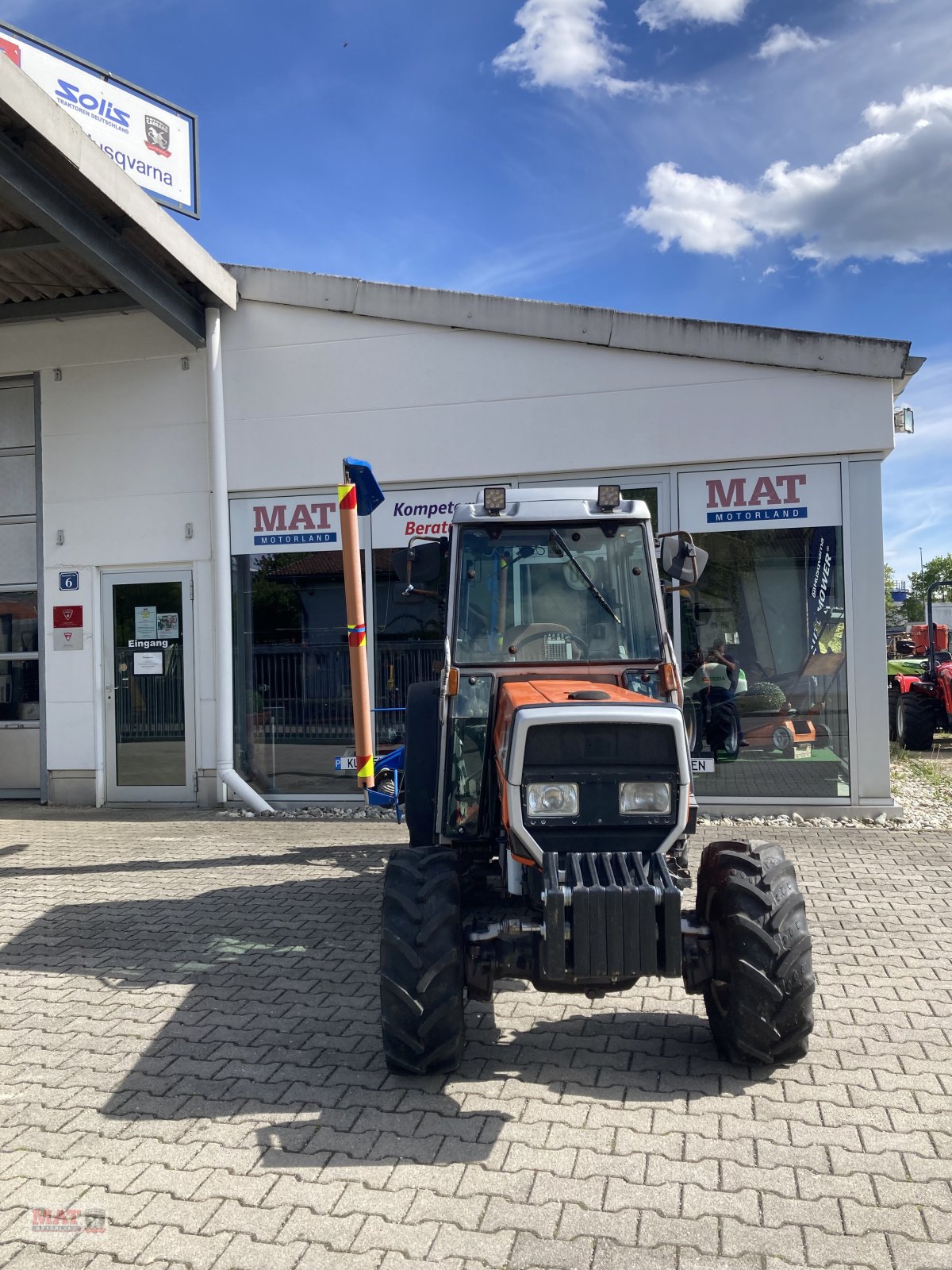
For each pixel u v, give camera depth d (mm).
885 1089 3961
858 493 8891
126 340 10492
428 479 9688
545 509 5043
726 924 4008
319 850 8336
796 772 9023
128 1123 3807
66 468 10664
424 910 3990
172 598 10477
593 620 4965
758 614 9086
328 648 10008
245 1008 4941
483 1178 3371
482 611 5000
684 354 9078
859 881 6898
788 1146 3543
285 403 10000
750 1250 2957
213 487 10070
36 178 7734
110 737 10633
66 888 7289
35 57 9281
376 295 9719
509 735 4035
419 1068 4016
